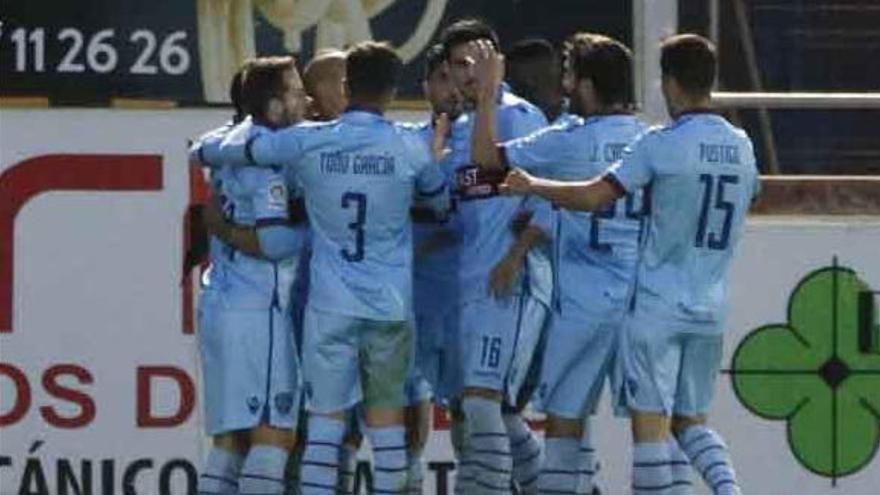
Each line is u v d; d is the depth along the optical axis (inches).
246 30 1499.8
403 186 1310.3
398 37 1504.7
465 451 1390.3
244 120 1346.0
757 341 1523.1
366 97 1310.3
